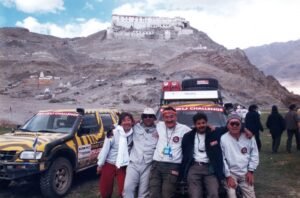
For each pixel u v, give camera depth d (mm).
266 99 122812
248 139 5820
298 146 14805
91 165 9344
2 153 7656
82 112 9320
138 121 6465
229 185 5684
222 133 5973
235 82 133625
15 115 36438
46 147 7691
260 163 12047
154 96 88312
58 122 9188
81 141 8898
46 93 117875
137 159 6039
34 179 8055
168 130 5883
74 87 123000
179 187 6379
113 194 8281
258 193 8430
